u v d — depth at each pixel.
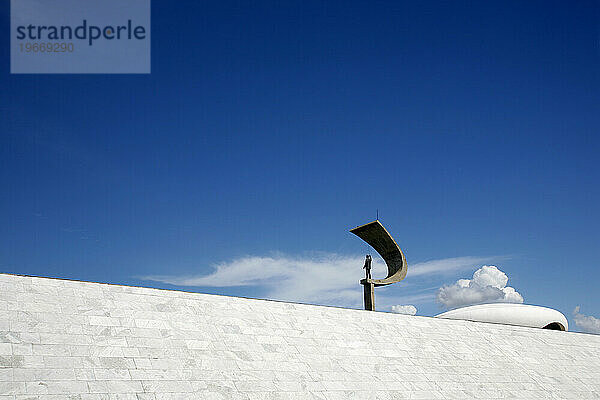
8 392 14.75
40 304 18.27
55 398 15.13
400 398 20.86
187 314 20.83
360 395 20.20
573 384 26.73
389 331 25.38
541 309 42.00
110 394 15.95
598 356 31.08
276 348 21.02
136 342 18.41
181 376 17.73
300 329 22.86
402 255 31.34
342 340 23.20
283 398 18.62
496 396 23.34
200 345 19.47
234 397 17.78
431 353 24.95
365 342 23.77
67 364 16.41
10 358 15.81
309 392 19.34
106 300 19.72
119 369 17.00
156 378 17.25
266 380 19.11
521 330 30.78
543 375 26.50
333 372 20.91
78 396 15.45
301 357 21.08
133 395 16.25
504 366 26.12
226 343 20.16
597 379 28.14
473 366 25.00
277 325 22.44
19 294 18.30
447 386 22.72
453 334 27.41
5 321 17.03
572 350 30.69
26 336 16.80
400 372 22.48
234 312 22.12
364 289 29.80
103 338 17.98
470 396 22.58
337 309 25.45
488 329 29.59
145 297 20.75
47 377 15.67
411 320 27.20
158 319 19.91
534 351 28.70
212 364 18.81
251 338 21.00
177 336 19.45
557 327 42.69
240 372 19.00
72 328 17.84
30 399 14.81
